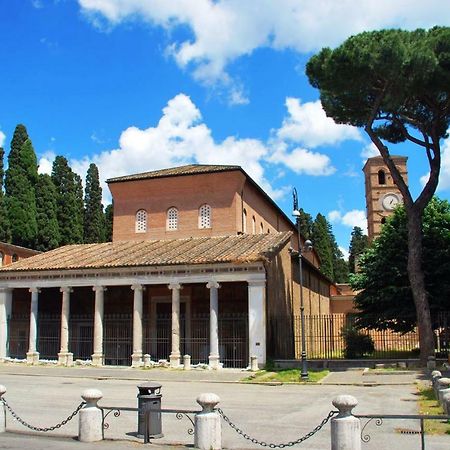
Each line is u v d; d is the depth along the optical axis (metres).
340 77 26.50
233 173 37.41
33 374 27.77
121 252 35.12
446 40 25.53
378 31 26.48
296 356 36.31
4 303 34.44
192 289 34.19
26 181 51.72
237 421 14.02
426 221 32.28
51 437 12.11
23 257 46.44
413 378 23.02
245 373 26.84
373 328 33.97
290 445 10.18
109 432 12.64
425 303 27.17
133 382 24.47
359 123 29.73
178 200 38.66
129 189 39.94
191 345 33.38
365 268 33.94
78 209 57.94
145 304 35.28
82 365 31.62
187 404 17.00
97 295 32.19
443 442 11.27
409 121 29.16
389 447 10.85
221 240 34.75
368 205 67.88
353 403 9.88
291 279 36.50
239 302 32.84
